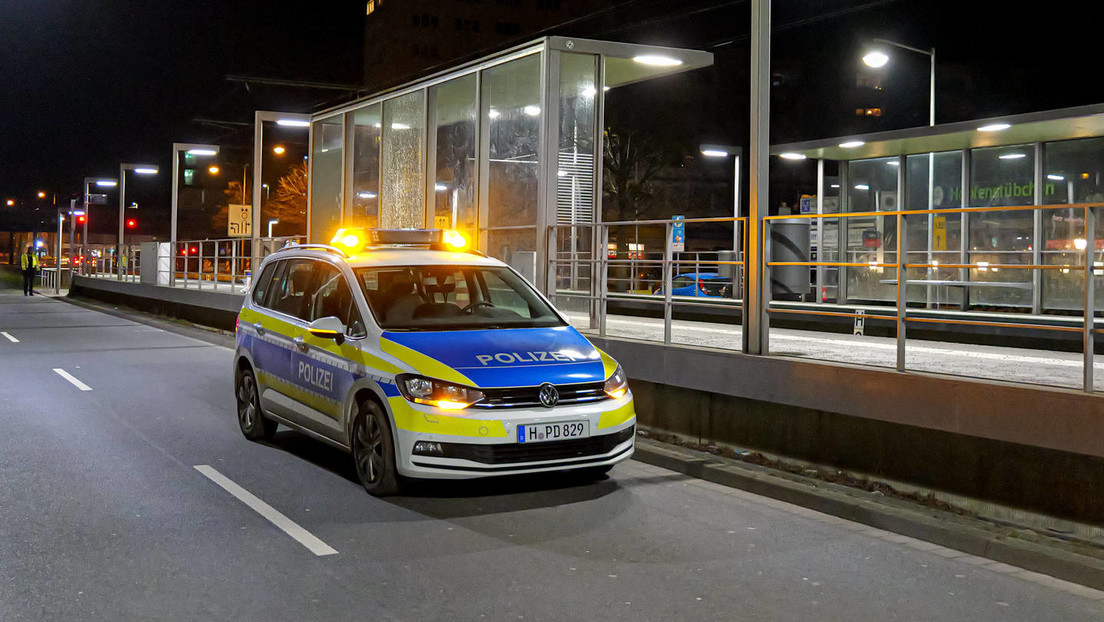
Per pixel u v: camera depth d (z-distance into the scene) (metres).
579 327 12.50
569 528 6.57
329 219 19.66
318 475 8.11
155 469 8.30
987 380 6.68
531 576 5.53
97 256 43.50
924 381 6.92
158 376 14.72
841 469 7.64
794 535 6.45
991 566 5.80
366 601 5.07
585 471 8.29
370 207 18.03
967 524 6.36
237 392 9.91
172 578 5.43
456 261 8.57
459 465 6.81
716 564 5.79
